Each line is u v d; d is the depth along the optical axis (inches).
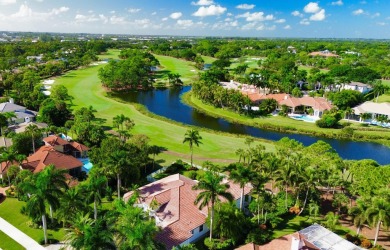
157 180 3307.1
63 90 6392.7
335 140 4980.3
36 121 4864.7
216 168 3351.4
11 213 2714.1
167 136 4793.3
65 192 2316.7
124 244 1748.3
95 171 2913.4
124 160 2827.3
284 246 2116.1
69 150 3858.3
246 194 2957.7
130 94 7642.7
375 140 4953.3
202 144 4517.7
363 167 3046.3
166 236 2294.5
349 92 6274.6
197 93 7091.5
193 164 3816.4
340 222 2765.7
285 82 7583.7
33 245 2313.0
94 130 4156.0
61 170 2351.1
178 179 2957.7
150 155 4037.9
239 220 2481.5
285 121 5748.0
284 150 3619.6
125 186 3181.6
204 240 2439.7
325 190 3341.5
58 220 2468.0
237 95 6087.6
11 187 3034.0
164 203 2635.3
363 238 2463.1
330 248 2139.5
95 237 1718.8
